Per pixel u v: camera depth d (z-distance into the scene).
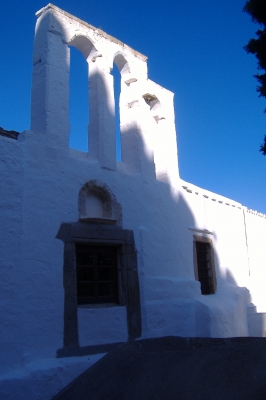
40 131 7.16
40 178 6.77
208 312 9.10
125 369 4.53
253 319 11.35
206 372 3.84
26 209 6.48
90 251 7.53
